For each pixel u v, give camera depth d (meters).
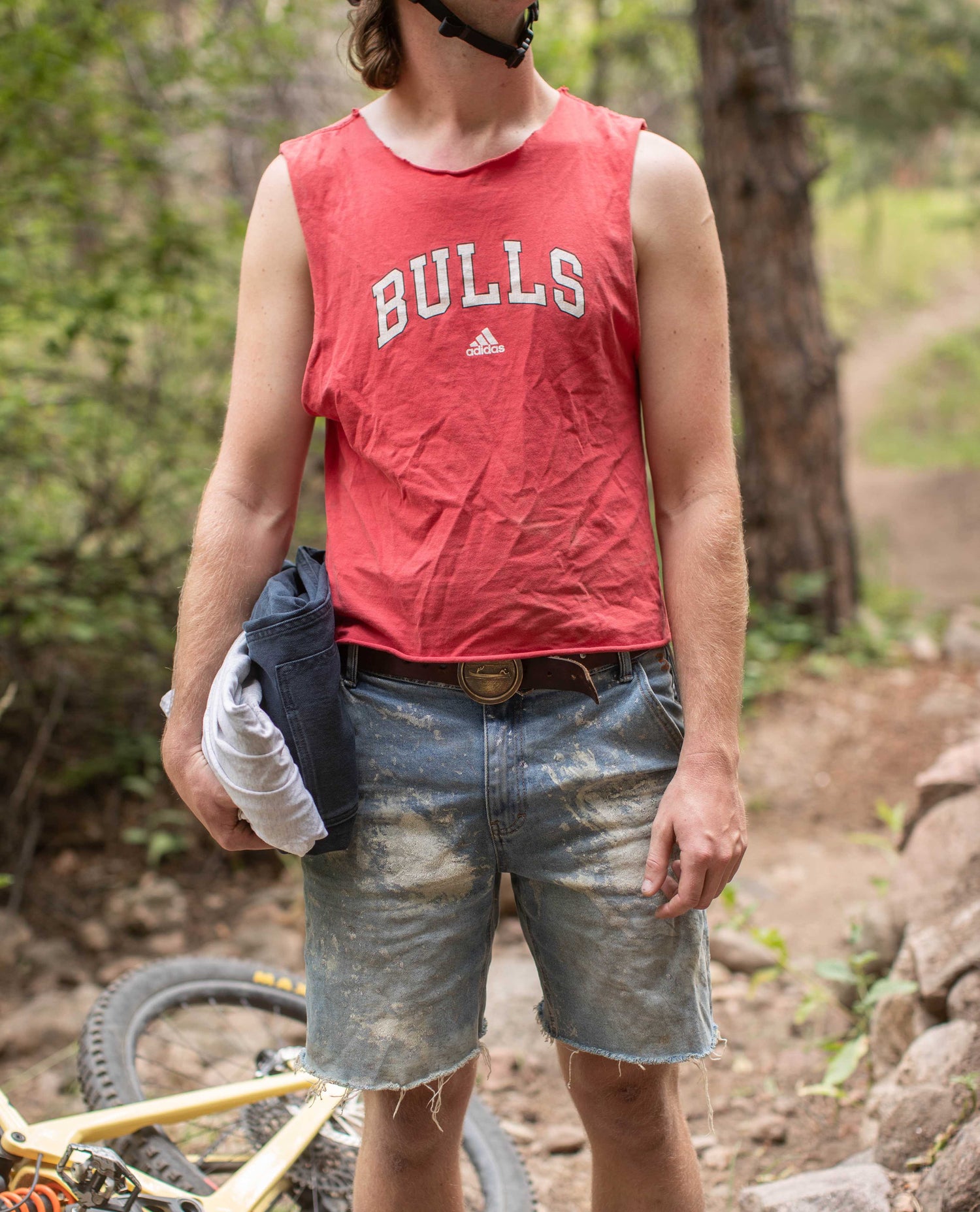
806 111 6.02
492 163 1.46
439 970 1.52
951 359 17.64
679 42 8.43
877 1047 2.69
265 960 3.63
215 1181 2.11
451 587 1.45
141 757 4.46
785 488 6.41
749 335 6.31
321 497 5.08
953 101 8.90
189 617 1.57
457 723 1.48
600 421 1.49
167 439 4.64
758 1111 2.74
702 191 1.54
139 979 2.36
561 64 6.30
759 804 4.68
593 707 1.48
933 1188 1.97
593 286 1.45
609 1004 1.53
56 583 4.30
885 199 24.19
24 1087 3.05
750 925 3.49
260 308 1.59
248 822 1.53
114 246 4.56
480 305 1.44
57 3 4.38
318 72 5.77
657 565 1.58
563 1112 2.81
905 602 7.45
